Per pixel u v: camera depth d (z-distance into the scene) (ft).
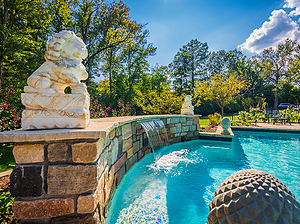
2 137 4.52
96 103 26.58
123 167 10.71
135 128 13.64
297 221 3.59
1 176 9.91
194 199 8.39
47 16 35.27
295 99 101.71
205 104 87.97
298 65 68.90
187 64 107.76
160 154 16.83
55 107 5.60
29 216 4.70
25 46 28.35
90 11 48.91
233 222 3.82
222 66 132.16
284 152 18.04
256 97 115.24
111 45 51.24
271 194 3.83
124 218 6.84
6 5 29.37
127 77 87.40
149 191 9.22
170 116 20.15
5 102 19.45
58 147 4.93
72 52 6.39
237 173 5.10
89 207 4.86
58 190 4.84
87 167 4.96
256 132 31.32
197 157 15.88
